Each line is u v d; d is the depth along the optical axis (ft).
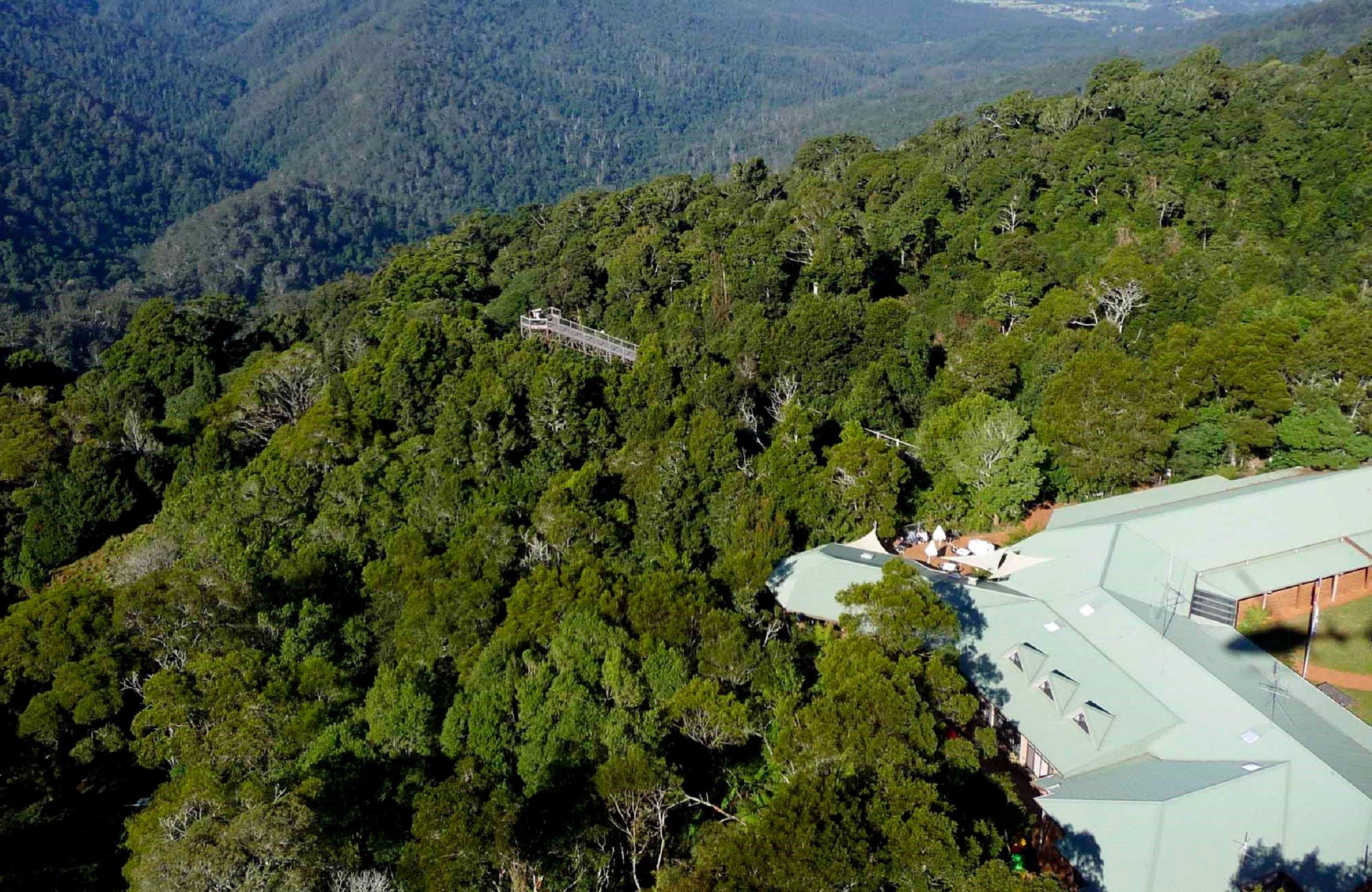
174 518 242.17
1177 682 156.56
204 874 103.24
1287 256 291.58
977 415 230.07
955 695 139.13
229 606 180.65
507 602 176.45
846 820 109.91
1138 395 225.15
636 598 169.27
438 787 128.77
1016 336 271.49
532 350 280.10
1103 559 186.39
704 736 147.23
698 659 160.35
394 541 207.72
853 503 215.31
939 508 227.20
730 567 194.80
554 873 127.54
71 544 256.52
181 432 294.05
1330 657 177.68
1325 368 220.02
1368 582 198.39
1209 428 230.07
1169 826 132.26
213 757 138.62
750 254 338.95
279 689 156.66
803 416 231.91
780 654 161.58
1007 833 136.98
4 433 267.59
